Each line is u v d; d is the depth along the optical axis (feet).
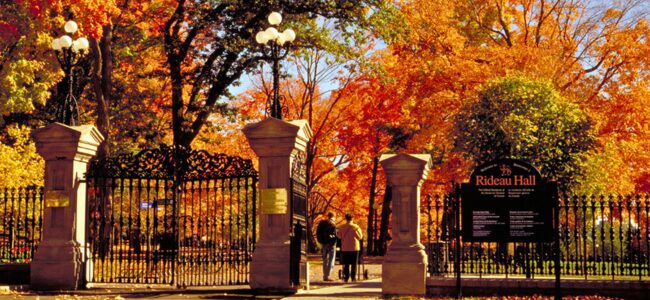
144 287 59.00
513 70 109.29
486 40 142.92
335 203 170.19
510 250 86.94
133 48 120.67
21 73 99.19
